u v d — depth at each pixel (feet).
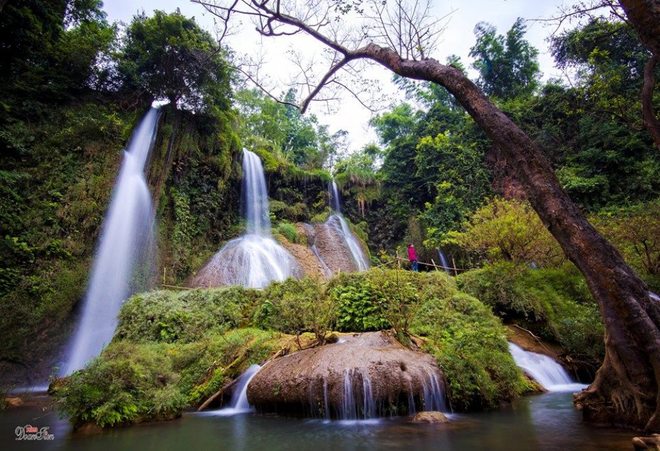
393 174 82.58
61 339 33.63
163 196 49.39
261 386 18.08
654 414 10.80
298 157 100.63
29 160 39.17
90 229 39.32
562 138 65.46
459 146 69.31
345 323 25.21
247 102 92.58
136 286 41.47
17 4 42.29
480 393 17.25
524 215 35.60
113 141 45.14
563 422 14.11
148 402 16.93
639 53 53.16
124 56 50.85
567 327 27.61
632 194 54.70
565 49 50.60
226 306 28.81
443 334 22.39
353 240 71.15
